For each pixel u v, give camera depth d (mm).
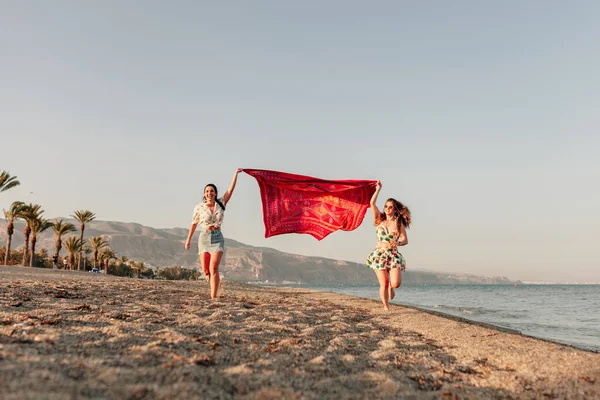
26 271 19219
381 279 8188
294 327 5750
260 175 8625
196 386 2822
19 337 3672
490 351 4809
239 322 5660
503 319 14086
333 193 9047
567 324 12875
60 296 6754
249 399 2771
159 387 2730
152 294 8344
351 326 6285
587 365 4172
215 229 8266
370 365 3994
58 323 4469
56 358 3115
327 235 8969
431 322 6973
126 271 97625
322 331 5574
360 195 8922
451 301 28438
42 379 2629
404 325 6668
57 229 53656
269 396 2846
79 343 3664
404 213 8141
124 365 3133
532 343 5285
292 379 3291
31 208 46719
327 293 14820
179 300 7602
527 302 29203
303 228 9039
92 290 8164
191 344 4043
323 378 3406
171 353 3613
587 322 13695
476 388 3469
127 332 4277
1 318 4512
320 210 9125
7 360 2930
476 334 5879
